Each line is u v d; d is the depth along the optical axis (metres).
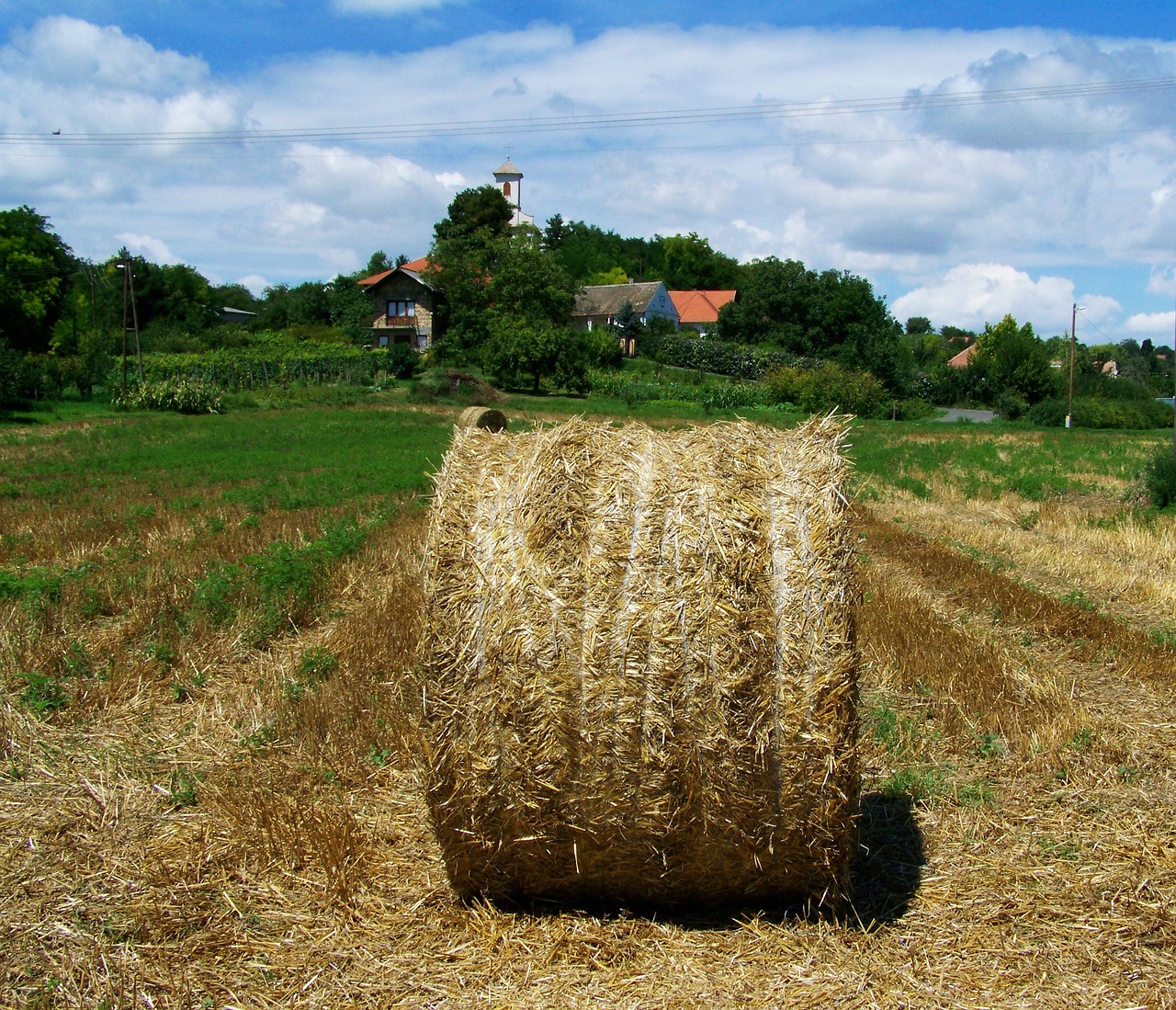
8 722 6.01
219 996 3.70
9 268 62.84
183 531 12.30
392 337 70.31
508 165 108.62
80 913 4.20
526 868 4.26
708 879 4.22
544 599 4.00
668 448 4.33
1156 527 14.29
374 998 3.71
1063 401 56.72
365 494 16.42
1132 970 3.87
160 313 86.12
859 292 72.62
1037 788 5.49
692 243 118.00
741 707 3.90
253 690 6.77
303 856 4.63
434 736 4.14
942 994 3.73
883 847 4.84
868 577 10.43
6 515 13.54
